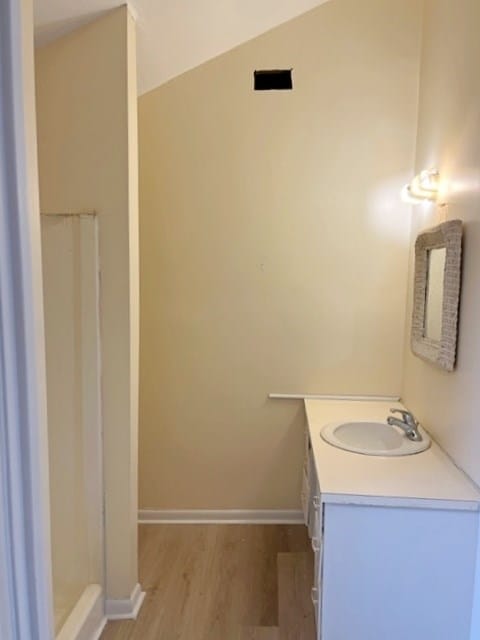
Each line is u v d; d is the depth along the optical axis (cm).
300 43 258
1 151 66
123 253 196
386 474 178
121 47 187
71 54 190
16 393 70
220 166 267
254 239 270
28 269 72
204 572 243
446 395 197
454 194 196
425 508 161
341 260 268
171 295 276
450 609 166
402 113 258
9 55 66
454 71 198
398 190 261
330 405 264
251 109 263
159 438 286
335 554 167
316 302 272
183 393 282
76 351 202
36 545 74
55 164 194
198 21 211
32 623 74
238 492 288
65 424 206
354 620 169
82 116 192
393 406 264
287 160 265
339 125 261
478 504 159
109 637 200
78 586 212
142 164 269
